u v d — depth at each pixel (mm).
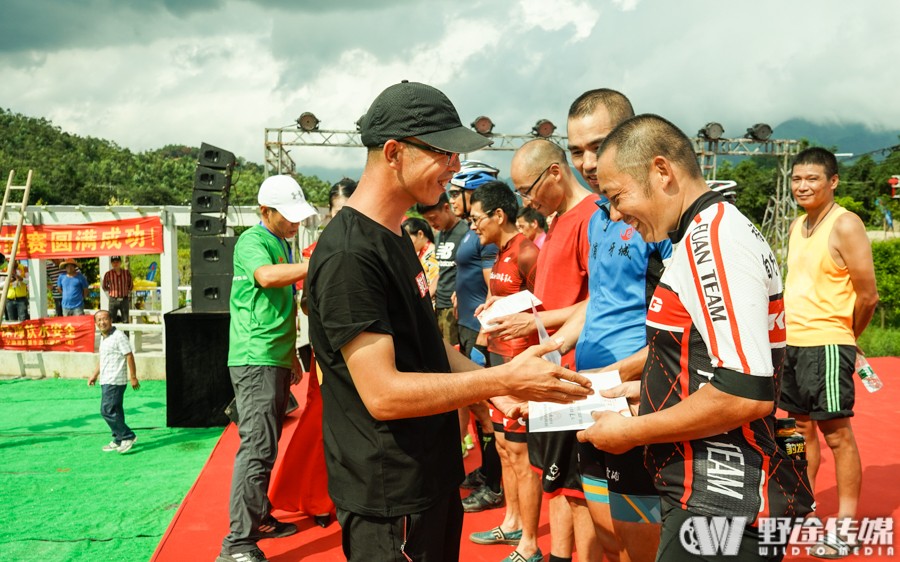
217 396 6543
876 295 3422
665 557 1711
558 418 2041
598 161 1826
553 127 19047
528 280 3582
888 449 4938
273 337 3613
